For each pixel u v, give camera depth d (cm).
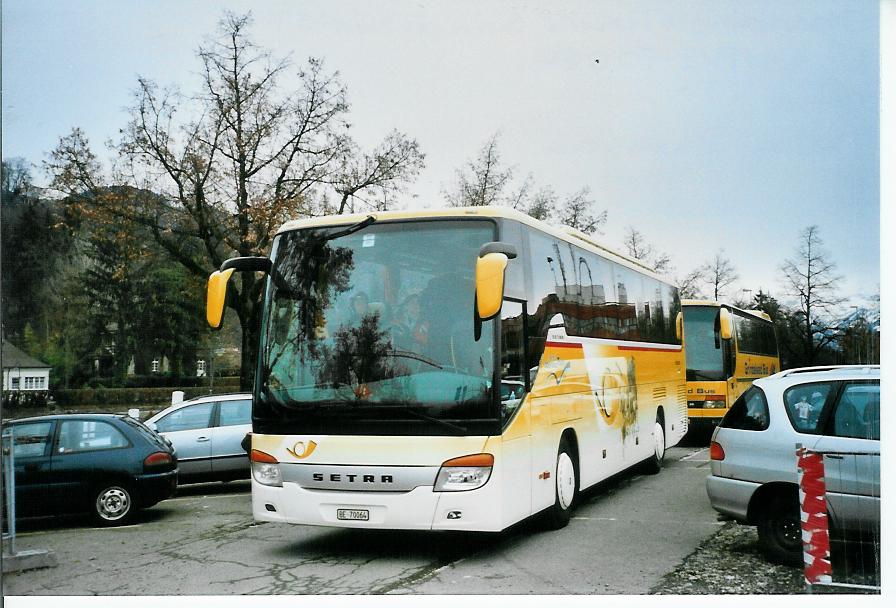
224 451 1533
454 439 785
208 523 1178
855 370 751
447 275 834
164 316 6400
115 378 6144
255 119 3108
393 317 830
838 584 661
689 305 2297
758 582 721
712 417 2220
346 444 804
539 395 914
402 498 783
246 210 3070
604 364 1206
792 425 754
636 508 1148
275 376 850
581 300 1120
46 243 3984
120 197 3108
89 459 1186
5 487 888
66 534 1119
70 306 4862
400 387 804
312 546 954
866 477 688
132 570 858
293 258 884
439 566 823
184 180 3117
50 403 5291
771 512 777
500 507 784
